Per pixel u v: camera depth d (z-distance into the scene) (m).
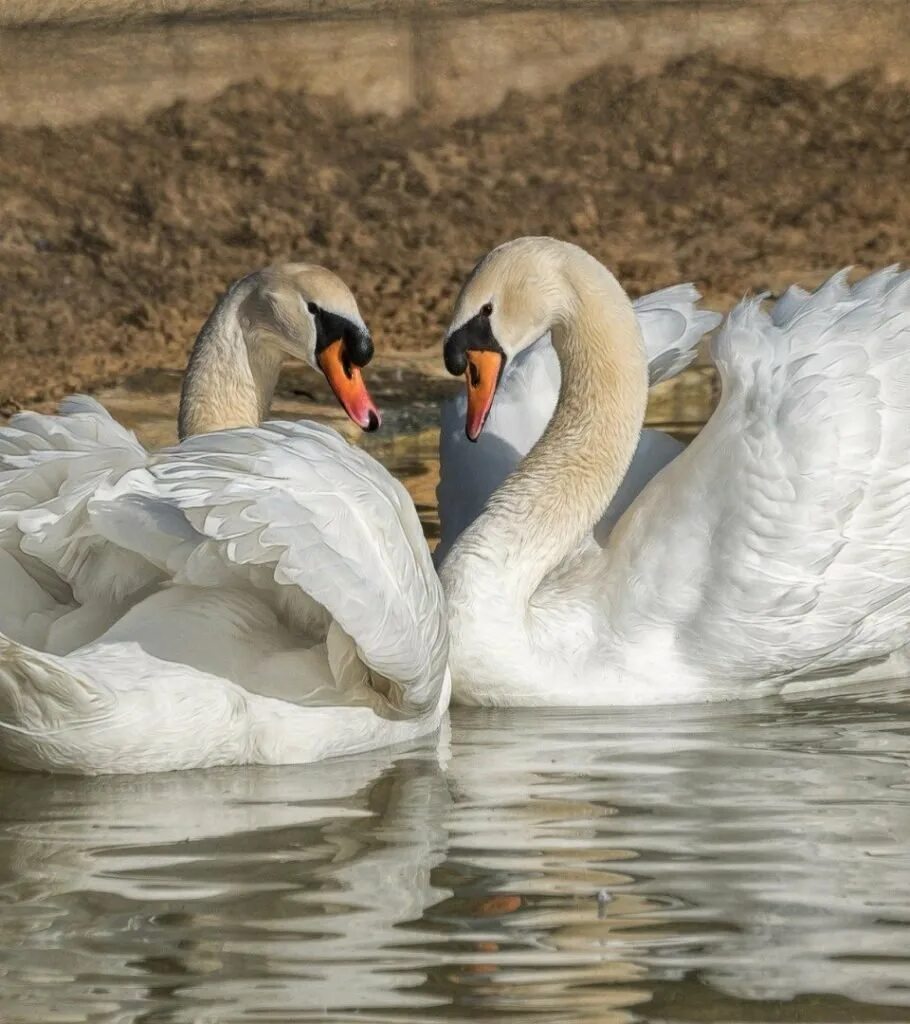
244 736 9.64
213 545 9.35
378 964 6.61
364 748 10.20
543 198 33.56
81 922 7.05
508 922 7.03
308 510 9.11
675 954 6.70
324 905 7.24
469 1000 6.29
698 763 9.80
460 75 37.50
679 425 20.30
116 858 7.90
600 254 30.91
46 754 9.31
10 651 8.88
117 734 9.24
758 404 12.03
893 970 6.54
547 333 14.34
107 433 9.70
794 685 12.38
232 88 36.62
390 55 37.28
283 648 9.95
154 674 9.36
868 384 12.01
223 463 9.28
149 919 7.07
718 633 11.88
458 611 11.79
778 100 37.47
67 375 23.78
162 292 28.48
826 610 11.97
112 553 9.77
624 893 7.38
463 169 34.75
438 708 10.91
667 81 37.75
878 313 12.37
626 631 11.96
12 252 29.88
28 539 9.28
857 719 11.21
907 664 12.85
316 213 32.44
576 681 11.82
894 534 12.04
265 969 6.55
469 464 13.60
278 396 21.84
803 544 11.80
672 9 38.47
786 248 31.16
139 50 36.31
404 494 10.23
